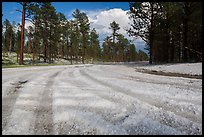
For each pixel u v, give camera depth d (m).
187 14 24.64
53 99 5.79
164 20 27.98
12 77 10.58
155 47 36.00
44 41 44.75
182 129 3.66
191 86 7.72
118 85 7.99
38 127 3.84
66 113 4.54
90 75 12.42
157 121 4.03
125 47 87.81
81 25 55.59
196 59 26.41
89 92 6.63
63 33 53.12
